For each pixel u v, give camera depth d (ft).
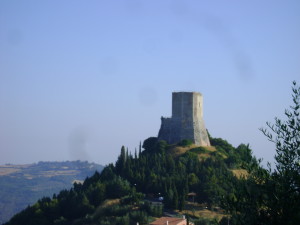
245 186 205.77
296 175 195.00
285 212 192.03
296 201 191.72
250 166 209.46
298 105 206.90
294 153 200.64
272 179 202.18
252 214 200.54
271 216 196.24
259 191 202.18
